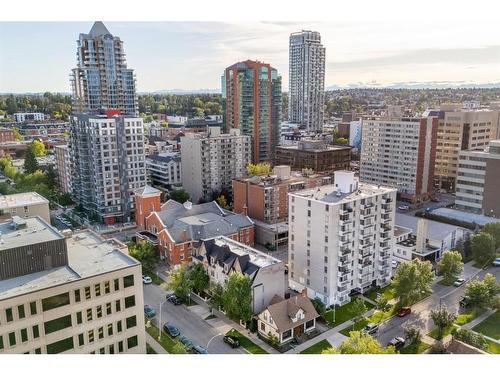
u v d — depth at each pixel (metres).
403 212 123.00
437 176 149.00
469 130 139.25
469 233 92.69
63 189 143.25
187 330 63.66
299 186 114.44
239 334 62.78
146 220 103.00
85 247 54.84
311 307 63.97
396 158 140.38
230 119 183.25
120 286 48.06
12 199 77.19
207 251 76.00
